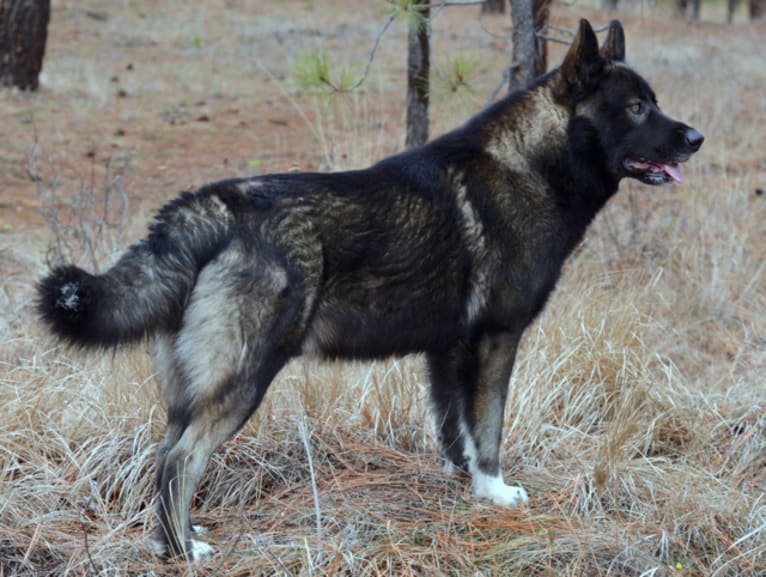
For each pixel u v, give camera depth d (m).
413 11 13.25
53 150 21.88
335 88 13.86
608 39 9.96
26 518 8.95
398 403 11.21
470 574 8.19
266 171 20.31
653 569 8.12
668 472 10.23
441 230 9.07
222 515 9.41
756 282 15.84
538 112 9.69
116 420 10.47
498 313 9.45
